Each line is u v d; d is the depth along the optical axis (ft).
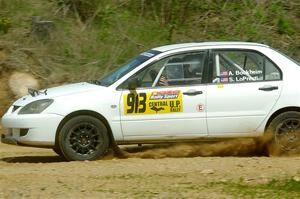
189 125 59.11
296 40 101.40
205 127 59.31
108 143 59.21
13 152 68.85
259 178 49.96
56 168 54.90
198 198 44.73
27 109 58.75
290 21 103.65
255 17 104.22
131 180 49.85
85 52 95.71
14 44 92.99
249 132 59.93
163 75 59.67
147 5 105.19
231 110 59.41
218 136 59.72
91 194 45.83
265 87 59.72
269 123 60.03
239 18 104.42
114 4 104.53
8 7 98.94
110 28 100.53
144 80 59.47
